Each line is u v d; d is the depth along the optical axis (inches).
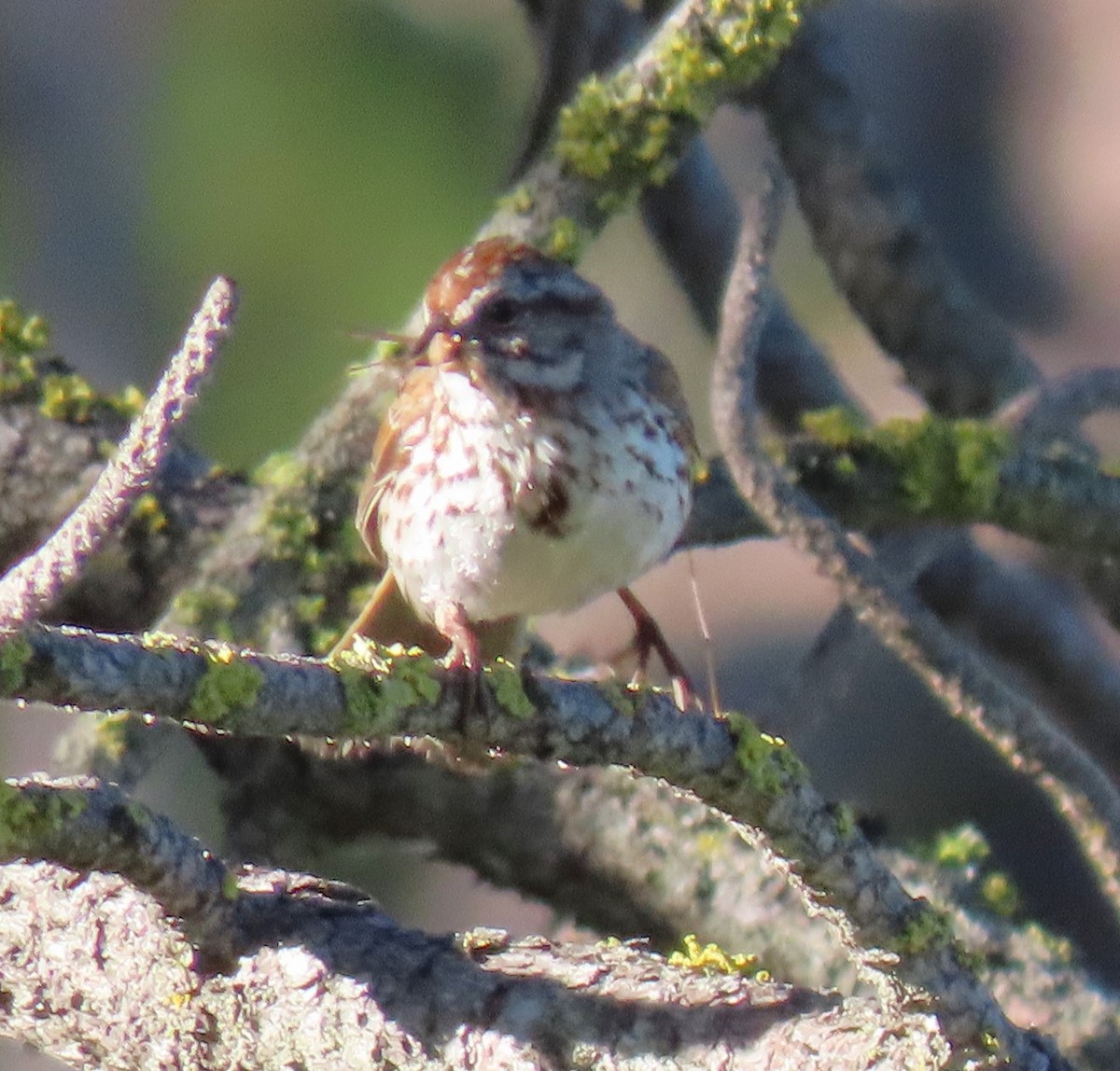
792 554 746.8
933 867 403.2
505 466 355.6
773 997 269.1
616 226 699.4
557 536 357.1
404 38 583.8
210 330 219.0
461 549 361.4
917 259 489.4
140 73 630.5
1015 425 428.5
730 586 741.3
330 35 583.2
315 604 402.9
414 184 581.6
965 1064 260.4
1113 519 426.6
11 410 416.2
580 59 422.0
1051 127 832.3
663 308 696.4
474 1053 269.1
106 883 285.1
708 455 415.5
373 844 422.6
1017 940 391.2
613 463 356.5
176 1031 279.6
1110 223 820.0
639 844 405.7
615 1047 266.4
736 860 402.3
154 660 239.3
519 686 265.7
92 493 220.1
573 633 570.6
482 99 585.0
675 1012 267.4
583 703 266.5
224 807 427.2
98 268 628.1
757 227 352.5
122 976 281.7
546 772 411.5
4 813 251.3
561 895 415.2
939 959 260.5
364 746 283.6
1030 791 573.6
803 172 486.3
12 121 624.7
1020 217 824.9
